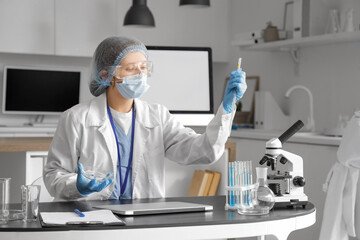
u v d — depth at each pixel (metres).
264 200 1.86
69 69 5.79
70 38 5.37
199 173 3.42
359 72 4.19
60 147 2.32
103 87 2.42
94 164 2.30
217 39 5.87
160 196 2.39
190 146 2.32
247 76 5.58
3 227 1.64
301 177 2.06
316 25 4.35
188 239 1.70
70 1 5.36
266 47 4.74
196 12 5.76
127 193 2.33
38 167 3.34
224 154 3.40
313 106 4.69
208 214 1.86
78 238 1.63
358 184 3.07
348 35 3.88
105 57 2.31
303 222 1.90
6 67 5.59
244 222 1.76
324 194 3.58
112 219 1.72
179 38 5.70
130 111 2.38
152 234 1.68
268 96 4.84
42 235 1.62
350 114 4.28
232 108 2.10
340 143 3.33
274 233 1.81
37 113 5.71
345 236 3.15
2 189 1.76
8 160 3.42
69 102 5.80
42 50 5.30
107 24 5.46
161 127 2.43
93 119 2.31
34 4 5.25
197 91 3.63
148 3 5.55
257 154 4.22
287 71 5.00
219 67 6.07
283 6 5.05
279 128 4.86
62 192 2.11
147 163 2.38
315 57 4.65
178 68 3.62
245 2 5.62
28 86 5.67
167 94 3.59
